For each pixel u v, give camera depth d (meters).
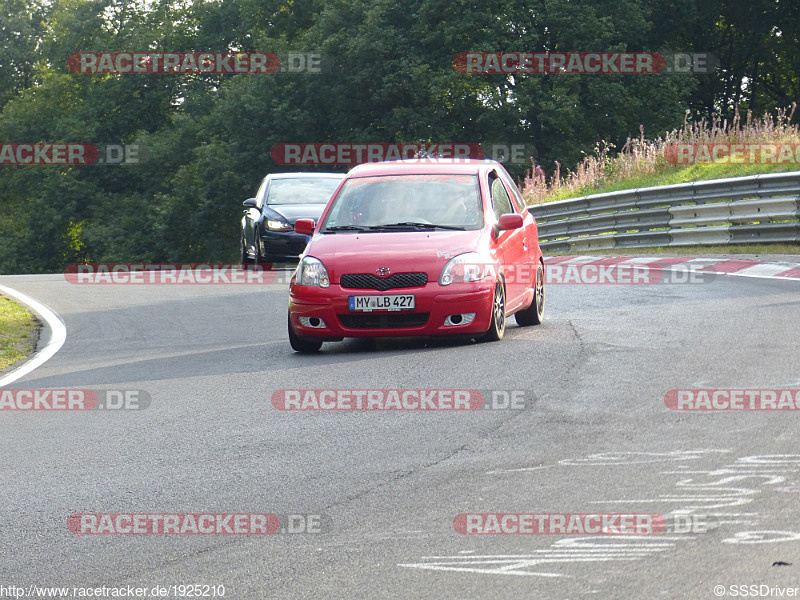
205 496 20.09
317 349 38.38
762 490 18.58
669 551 15.78
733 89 197.75
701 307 44.19
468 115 159.50
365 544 16.84
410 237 38.53
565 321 42.62
